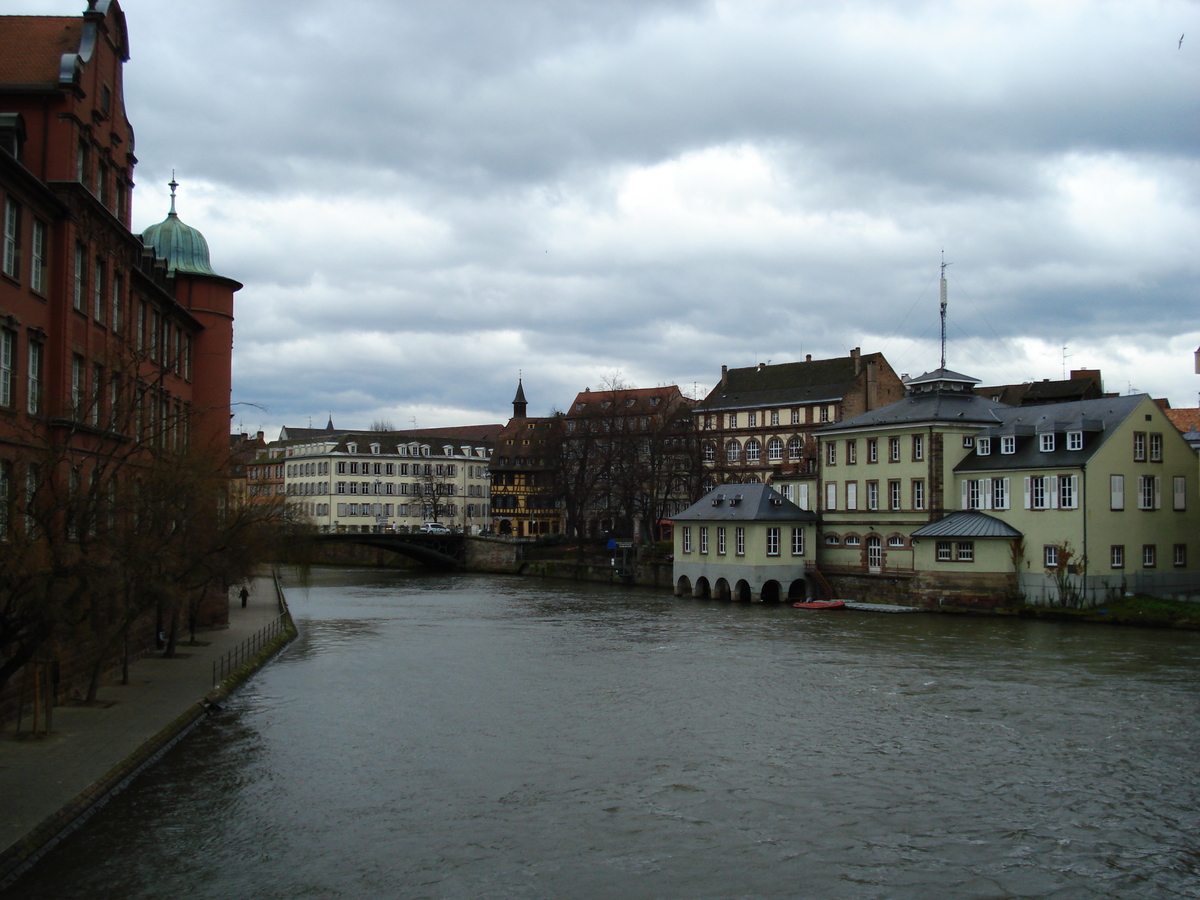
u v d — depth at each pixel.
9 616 27.00
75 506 27.50
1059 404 76.56
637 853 24.88
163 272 52.88
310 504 179.88
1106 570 68.12
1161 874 23.94
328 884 22.72
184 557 38.75
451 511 180.50
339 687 44.41
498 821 26.95
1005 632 61.72
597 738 35.53
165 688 39.31
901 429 79.94
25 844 22.06
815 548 86.31
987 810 28.11
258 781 29.61
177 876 22.81
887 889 23.00
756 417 137.88
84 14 41.06
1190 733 35.91
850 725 37.41
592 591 99.81
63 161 37.72
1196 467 72.75
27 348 34.06
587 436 122.12
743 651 55.34
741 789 29.83
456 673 48.41
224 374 62.06
